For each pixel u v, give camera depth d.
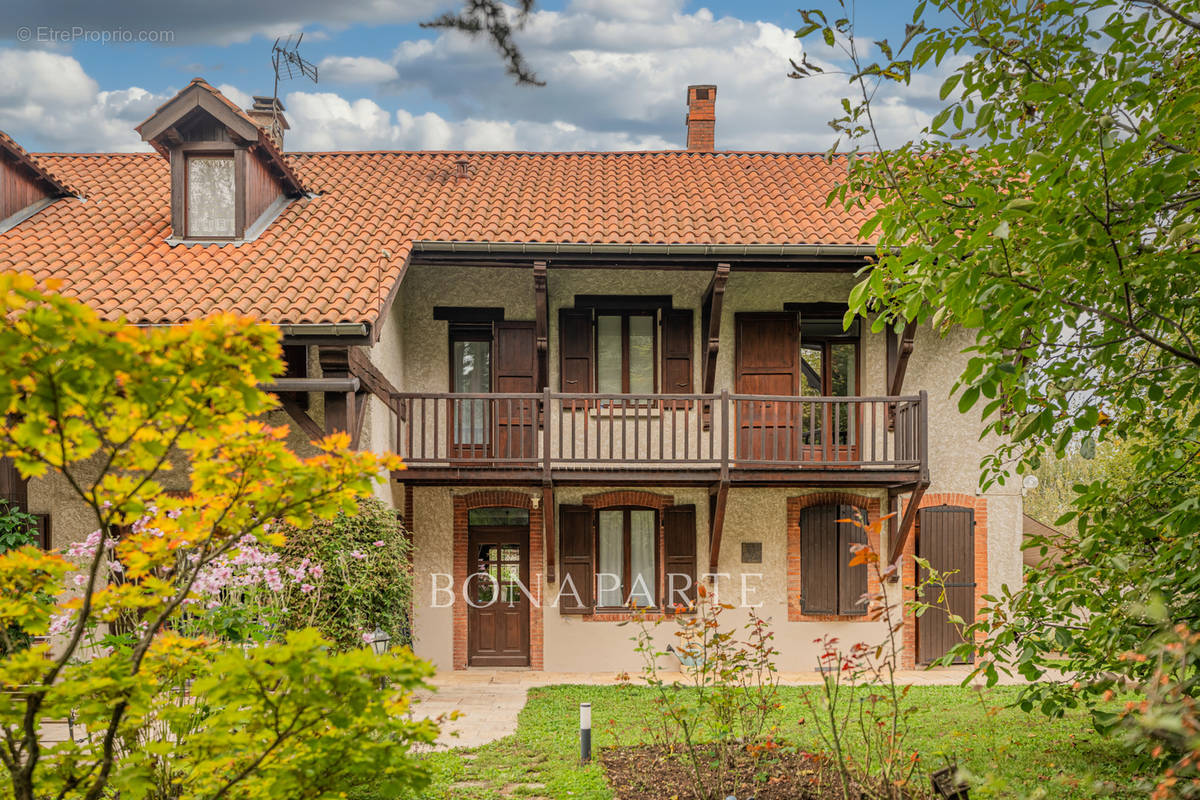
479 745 8.51
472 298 13.41
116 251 11.66
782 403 13.21
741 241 11.95
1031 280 4.31
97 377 2.94
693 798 6.49
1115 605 5.12
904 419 12.48
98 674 3.27
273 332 3.07
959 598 13.18
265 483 3.63
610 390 13.37
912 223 4.84
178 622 6.38
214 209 12.19
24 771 3.21
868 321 13.28
